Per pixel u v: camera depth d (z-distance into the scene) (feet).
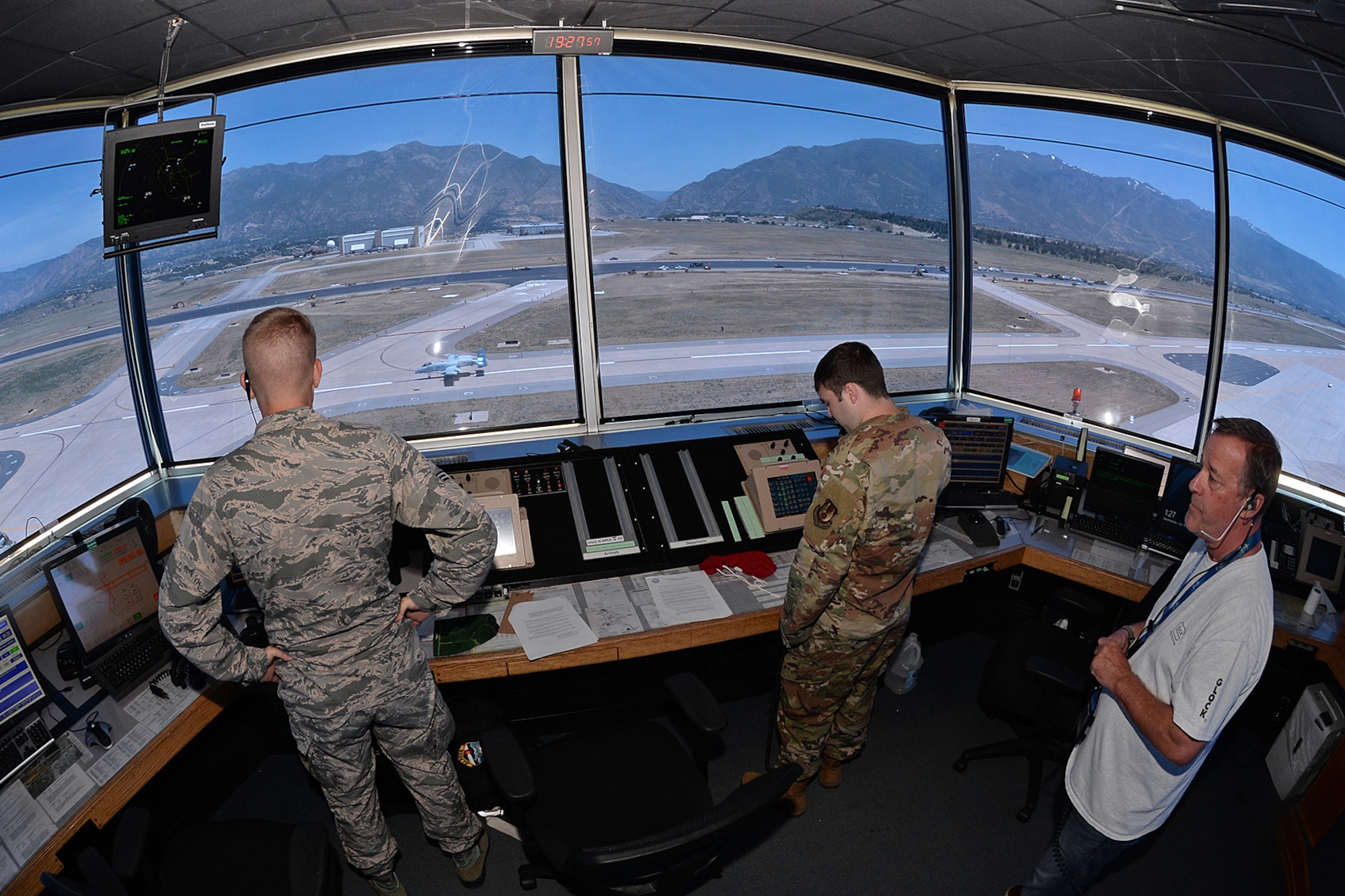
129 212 6.54
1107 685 4.48
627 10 7.91
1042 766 7.82
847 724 7.33
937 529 9.08
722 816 3.61
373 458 4.58
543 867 6.50
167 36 6.63
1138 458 8.79
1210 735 3.96
